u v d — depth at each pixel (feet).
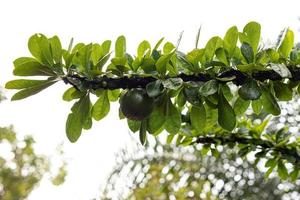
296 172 9.88
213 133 9.85
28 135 22.09
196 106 7.93
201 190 14.19
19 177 21.81
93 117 8.25
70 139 8.14
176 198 14.14
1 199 21.58
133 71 8.00
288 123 12.72
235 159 14.19
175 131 8.15
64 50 8.05
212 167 14.44
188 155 14.64
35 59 8.00
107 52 8.22
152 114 8.10
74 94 8.05
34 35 7.95
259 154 9.82
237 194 14.25
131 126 8.39
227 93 8.07
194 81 7.98
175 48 8.02
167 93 8.05
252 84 7.92
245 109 8.51
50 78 7.93
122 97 8.01
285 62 8.14
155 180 14.46
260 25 8.25
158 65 7.90
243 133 9.83
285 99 8.17
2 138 21.63
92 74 7.86
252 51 8.05
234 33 8.18
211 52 8.19
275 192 14.25
